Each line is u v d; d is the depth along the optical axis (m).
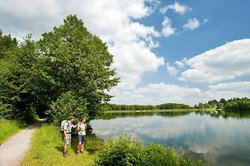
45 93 33.12
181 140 32.16
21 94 35.12
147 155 12.84
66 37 33.38
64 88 30.94
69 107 26.48
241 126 49.53
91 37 35.22
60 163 13.80
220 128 46.50
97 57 32.47
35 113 45.53
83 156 16.31
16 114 34.38
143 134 38.00
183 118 83.69
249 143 29.78
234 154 23.73
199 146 27.91
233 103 174.00
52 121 29.23
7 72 33.88
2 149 16.84
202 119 75.56
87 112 29.23
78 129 17.69
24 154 15.33
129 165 12.10
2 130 22.56
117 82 33.41
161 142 30.53
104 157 12.98
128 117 94.69
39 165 13.04
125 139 14.34
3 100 33.34
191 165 14.88
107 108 33.75
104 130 43.47
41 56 31.88
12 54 41.78
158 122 64.75
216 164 20.00
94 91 31.17
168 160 12.95
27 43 37.88
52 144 18.42
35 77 32.56
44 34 33.41
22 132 25.91
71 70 30.59
